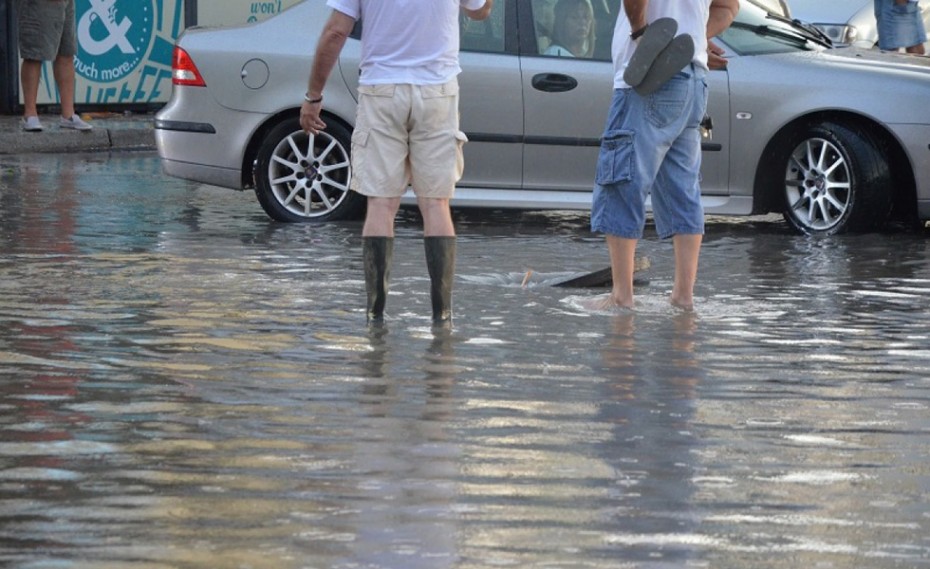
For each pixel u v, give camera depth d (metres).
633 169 20.38
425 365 16.81
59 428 13.95
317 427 14.06
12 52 51.34
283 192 30.75
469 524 11.32
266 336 18.31
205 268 23.58
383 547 10.79
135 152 46.50
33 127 45.84
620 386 15.97
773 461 13.21
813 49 30.69
